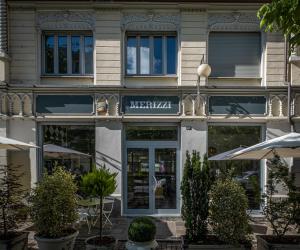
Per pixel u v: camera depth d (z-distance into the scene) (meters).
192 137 10.05
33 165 10.05
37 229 6.05
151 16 10.25
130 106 10.08
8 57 9.97
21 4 10.11
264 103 10.09
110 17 10.20
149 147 10.34
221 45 10.39
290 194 6.05
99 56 10.18
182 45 10.20
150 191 10.34
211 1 10.11
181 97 10.05
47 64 10.45
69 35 10.40
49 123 10.20
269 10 4.86
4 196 6.23
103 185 6.10
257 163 10.34
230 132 10.32
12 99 9.95
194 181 6.10
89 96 10.09
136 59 10.49
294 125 9.98
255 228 8.67
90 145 10.32
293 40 5.01
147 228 5.77
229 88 9.96
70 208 6.15
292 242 5.92
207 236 6.09
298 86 9.89
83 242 7.48
